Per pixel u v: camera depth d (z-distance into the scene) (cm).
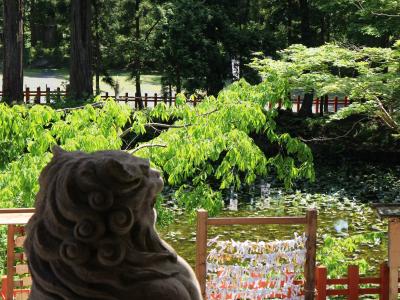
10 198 965
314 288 720
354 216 1850
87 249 261
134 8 2720
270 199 2027
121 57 2712
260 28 2839
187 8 2542
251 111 994
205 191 1019
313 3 2477
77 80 2652
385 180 2234
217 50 2555
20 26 2619
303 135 2456
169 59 2598
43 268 268
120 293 265
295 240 709
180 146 965
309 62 1252
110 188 263
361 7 1494
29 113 952
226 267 690
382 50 1259
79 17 2642
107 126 969
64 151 283
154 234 280
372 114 1345
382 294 793
